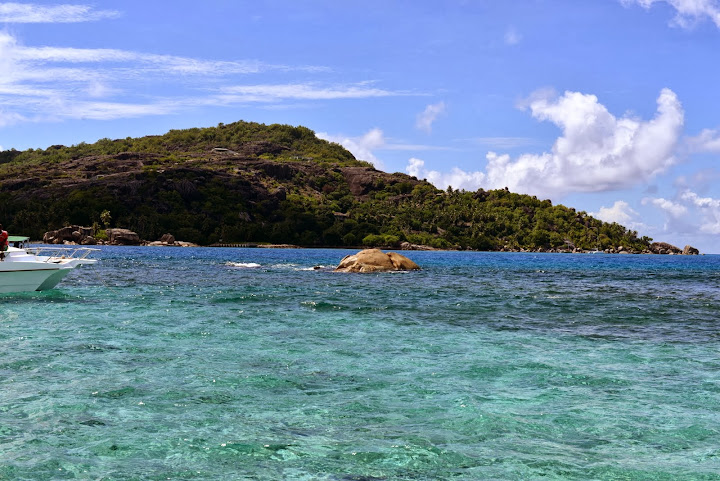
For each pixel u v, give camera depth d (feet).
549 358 48.03
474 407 34.01
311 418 31.71
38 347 49.55
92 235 603.26
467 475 24.63
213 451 26.84
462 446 27.91
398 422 31.27
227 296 92.79
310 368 43.32
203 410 32.83
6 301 82.53
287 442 28.09
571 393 37.32
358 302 87.35
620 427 30.89
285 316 70.79
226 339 54.65
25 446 27.04
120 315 69.62
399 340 55.77
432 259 370.53
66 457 25.89
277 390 37.11
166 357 46.26
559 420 31.94
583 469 25.46
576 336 59.62
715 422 31.81
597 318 74.38
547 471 25.18
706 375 42.52
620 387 38.88
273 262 254.68
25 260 93.50
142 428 29.71
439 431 29.94
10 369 41.50
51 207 645.92
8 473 24.07
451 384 39.22
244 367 43.24
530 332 61.93
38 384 37.52
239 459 25.98
